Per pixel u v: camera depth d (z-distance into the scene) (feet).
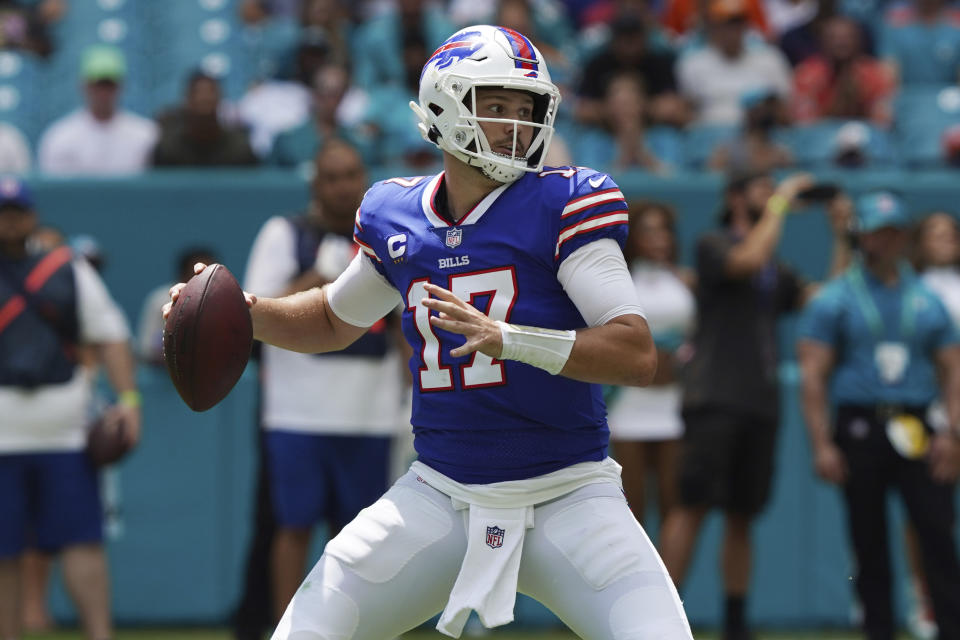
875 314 75.15
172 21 138.62
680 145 112.37
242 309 38.50
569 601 38.70
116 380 71.61
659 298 83.35
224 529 88.74
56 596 88.74
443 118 38.34
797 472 89.40
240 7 140.56
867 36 127.65
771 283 78.74
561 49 126.72
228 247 96.89
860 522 75.05
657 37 117.39
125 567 88.63
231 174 96.94
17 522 68.74
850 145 105.09
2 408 68.33
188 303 37.81
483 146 37.96
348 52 127.95
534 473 39.06
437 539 39.34
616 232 37.99
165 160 102.06
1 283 69.05
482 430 38.96
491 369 38.47
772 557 89.10
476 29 38.93
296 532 69.87
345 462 70.18
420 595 39.78
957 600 72.84
